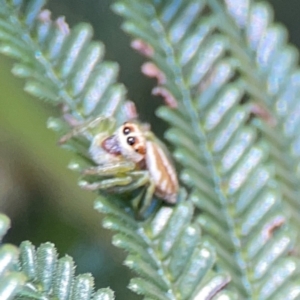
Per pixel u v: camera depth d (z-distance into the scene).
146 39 0.10
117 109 0.10
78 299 0.09
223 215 0.10
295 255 0.10
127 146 0.10
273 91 0.11
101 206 0.10
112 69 0.10
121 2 0.10
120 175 0.10
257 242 0.10
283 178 0.11
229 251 0.10
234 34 0.11
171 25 0.10
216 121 0.10
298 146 0.11
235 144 0.10
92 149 0.10
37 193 0.13
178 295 0.10
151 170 0.10
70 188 0.13
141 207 0.10
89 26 0.10
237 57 0.11
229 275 0.10
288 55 0.11
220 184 0.10
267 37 0.11
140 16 0.10
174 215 0.10
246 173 0.10
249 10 0.11
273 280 0.10
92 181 0.10
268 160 0.10
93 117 0.10
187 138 0.10
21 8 0.10
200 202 0.10
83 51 0.10
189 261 0.10
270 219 0.10
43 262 0.09
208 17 0.10
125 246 0.10
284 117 0.11
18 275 0.08
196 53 0.10
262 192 0.10
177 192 0.10
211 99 0.10
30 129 0.12
